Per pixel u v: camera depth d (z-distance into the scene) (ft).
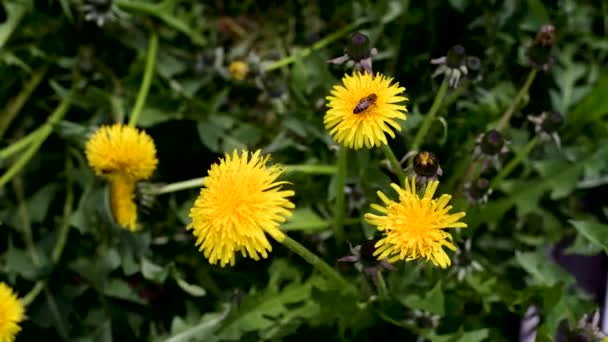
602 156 2.89
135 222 2.81
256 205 2.28
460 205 2.73
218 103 3.05
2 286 2.72
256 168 2.31
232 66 3.01
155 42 3.06
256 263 2.92
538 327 2.69
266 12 3.25
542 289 2.70
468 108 2.97
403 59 3.05
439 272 2.72
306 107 2.92
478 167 2.74
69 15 3.03
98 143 2.71
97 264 2.93
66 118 3.12
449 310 2.77
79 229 2.93
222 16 3.26
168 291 2.99
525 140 2.93
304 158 2.98
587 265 3.02
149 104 3.02
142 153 2.70
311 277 2.81
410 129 2.88
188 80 3.10
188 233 2.97
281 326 2.74
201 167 3.08
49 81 3.08
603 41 3.06
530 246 2.95
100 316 2.94
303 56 3.04
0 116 3.10
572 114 2.98
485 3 3.03
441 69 2.62
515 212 2.98
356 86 2.34
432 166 2.38
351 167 2.78
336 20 3.18
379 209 2.30
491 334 2.72
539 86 3.04
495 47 3.03
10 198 3.04
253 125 3.09
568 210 2.99
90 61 3.10
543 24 2.97
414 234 2.27
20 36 3.11
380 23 3.05
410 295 2.66
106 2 2.96
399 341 2.80
